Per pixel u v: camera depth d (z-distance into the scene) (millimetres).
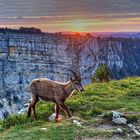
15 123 17094
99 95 23203
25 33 164750
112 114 17312
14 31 164875
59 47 157750
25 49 158250
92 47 161000
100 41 160625
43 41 159625
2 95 139375
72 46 158625
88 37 163625
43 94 17547
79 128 15500
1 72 152375
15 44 158125
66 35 160875
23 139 14094
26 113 18281
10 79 150125
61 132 14891
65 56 157750
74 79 17625
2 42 158625
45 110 18484
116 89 25453
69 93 17578
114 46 164500
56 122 16797
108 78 29891
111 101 21516
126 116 17328
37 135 14516
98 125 16438
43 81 17672
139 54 164625
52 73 154500
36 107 19469
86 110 19109
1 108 128500
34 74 155625
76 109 19109
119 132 15344
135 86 26875
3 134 15555
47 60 157250
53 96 17391
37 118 17562
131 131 15641
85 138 14516
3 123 17266
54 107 18875
